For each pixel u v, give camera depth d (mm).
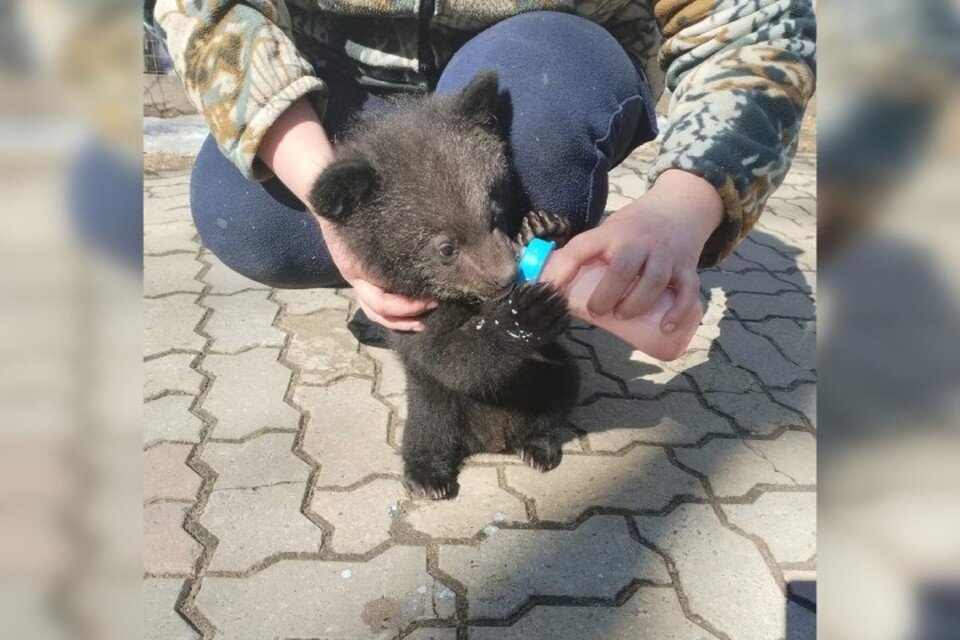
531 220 911
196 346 1241
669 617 762
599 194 1035
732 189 753
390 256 851
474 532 864
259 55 848
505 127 966
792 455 1006
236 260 1159
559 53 996
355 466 966
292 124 868
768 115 798
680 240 700
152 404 1083
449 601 774
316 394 1117
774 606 775
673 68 927
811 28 873
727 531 871
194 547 834
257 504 898
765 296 1487
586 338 1287
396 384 1144
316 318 1341
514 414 964
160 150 2340
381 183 850
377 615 759
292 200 1079
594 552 838
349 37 1057
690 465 982
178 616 755
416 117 911
